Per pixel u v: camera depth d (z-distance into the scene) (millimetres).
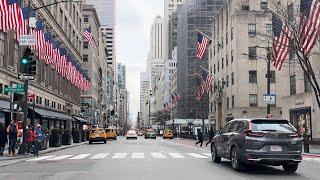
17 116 37688
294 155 14828
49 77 53688
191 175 14188
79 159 21750
